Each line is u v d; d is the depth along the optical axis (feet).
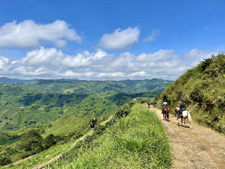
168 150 18.92
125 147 15.51
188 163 17.94
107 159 13.61
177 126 36.68
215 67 49.26
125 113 39.40
